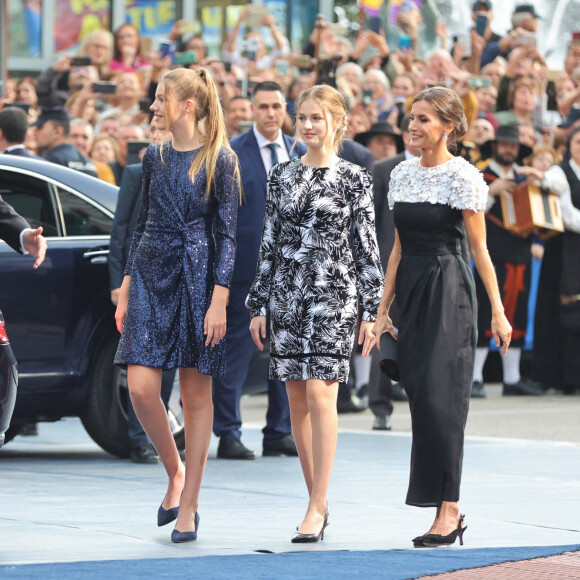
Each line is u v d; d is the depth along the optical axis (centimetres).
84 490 1833
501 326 1471
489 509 1705
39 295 2103
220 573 1237
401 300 1483
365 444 2431
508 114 3681
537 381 3525
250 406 3284
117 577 1209
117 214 2106
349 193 1530
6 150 2533
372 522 1600
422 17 4397
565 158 3481
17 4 4284
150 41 3853
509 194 3403
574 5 4681
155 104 1469
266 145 2230
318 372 1502
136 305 1457
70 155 2772
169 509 1488
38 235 1344
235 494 1817
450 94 1477
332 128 1532
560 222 3412
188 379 1469
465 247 1499
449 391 1454
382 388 2686
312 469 1541
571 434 2603
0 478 1950
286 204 1527
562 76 3959
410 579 1220
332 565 1290
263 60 4028
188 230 1459
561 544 1448
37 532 1482
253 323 1549
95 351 2158
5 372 1319
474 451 2312
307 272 1518
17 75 4303
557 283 3503
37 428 2575
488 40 4094
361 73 3794
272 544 1434
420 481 1453
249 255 2212
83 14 4362
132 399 1460
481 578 1234
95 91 3375
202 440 1464
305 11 4538
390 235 2612
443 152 1482
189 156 1466
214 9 4403
